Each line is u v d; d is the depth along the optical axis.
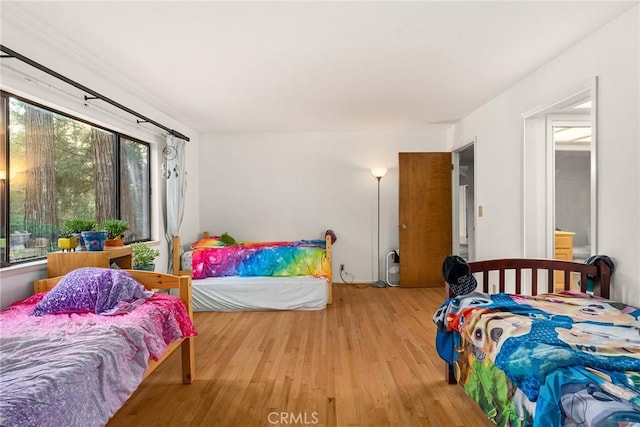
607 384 1.18
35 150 2.64
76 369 1.39
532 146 3.20
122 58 2.75
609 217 2.25
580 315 1.88
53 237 2.83
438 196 5.27
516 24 2.27
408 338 3.19
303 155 5.59
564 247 4.21
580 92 2.50
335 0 1.99
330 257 4.42
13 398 1.15
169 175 4.33
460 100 3.91
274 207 5.62
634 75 2.06
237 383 2.39
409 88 3.51
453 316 2.21
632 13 2.07
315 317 3.84
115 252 2.68
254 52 2.66
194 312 4.06
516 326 1.72
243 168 5.62
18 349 1.55
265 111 4.36
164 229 4.46
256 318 3.82
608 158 2.25
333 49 2.62
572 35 2.41
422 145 5.48
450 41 2.50
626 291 2.13
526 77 3.18
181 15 2.13
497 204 3.75
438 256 5.26
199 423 1.94
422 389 2.29
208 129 5.38
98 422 1.43
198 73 3.07
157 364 2.00
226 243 5.09
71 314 2.04
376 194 5.57
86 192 3.22
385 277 5.56
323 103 4.01
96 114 3.08
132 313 2.04
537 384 1.35
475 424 1.93
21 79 2.32
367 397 2.20
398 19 2.20
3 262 2.36
